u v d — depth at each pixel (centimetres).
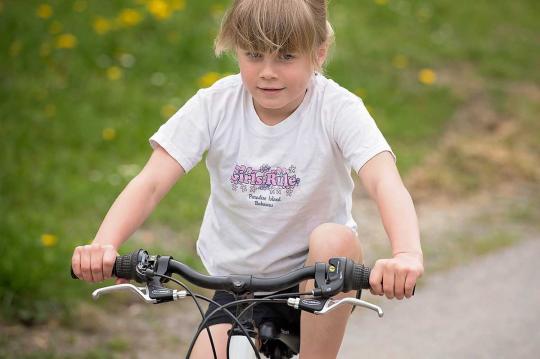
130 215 557
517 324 1019
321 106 577
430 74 1747
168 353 920
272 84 538
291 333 582
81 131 1358
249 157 583
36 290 966
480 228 1295
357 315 1049
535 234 1284
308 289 550
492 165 1502
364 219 1290
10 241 1017
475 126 1642
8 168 1216
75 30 1625
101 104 1445
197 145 588
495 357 943
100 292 484
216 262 607
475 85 1808
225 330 558
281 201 578
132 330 962
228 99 591
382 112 1617
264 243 588
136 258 503
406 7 2111
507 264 1180
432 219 1319
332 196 583
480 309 1058
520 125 1655
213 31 1709
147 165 583
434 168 1466
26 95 1415
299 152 575
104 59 1574
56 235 1074
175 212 1208
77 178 1242
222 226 602
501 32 2148
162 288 498
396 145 1520
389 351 955
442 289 1111
